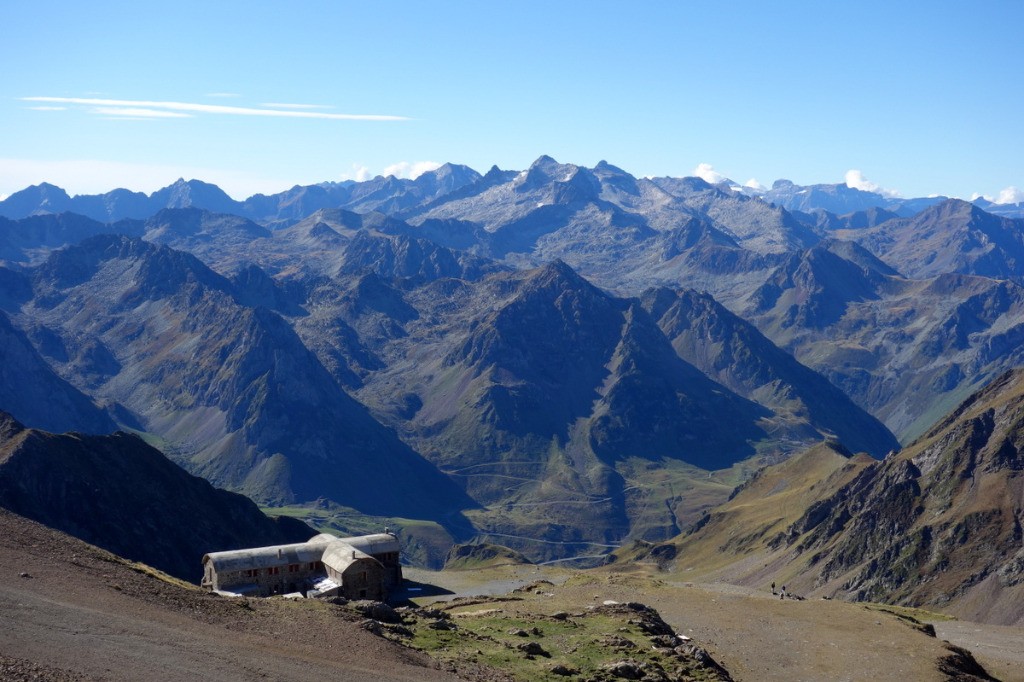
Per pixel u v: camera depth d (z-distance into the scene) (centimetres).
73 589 7325
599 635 9669
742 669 9938
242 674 6300
